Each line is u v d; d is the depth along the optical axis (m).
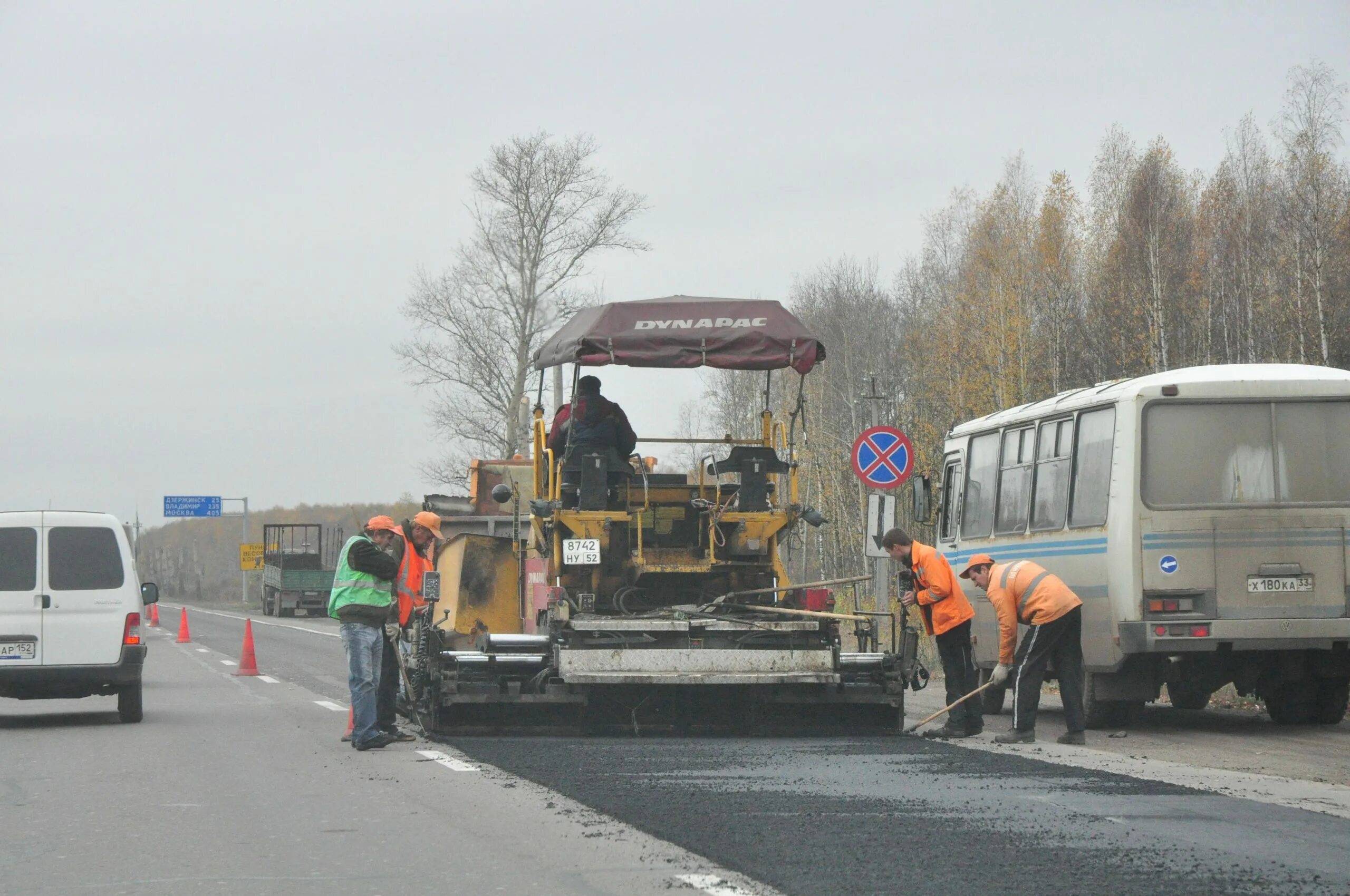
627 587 51.91
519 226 197.75
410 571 51.84
